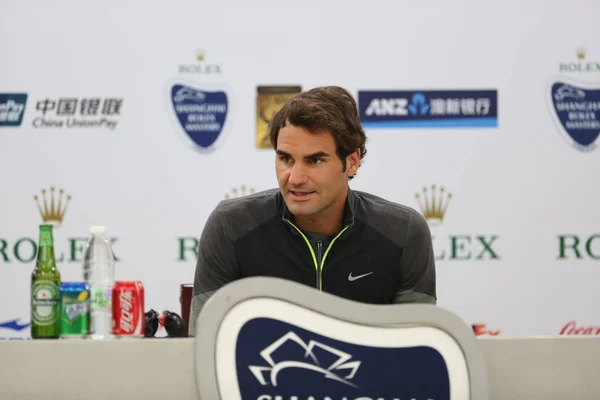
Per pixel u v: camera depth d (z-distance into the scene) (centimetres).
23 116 1446
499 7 1462
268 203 755
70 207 1452
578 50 1466
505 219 1466
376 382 522
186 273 1461
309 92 699
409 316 527
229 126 1462
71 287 596
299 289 525
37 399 539
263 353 520
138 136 1456
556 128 1466
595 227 1467
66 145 1453
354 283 746
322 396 520
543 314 1466
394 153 1463
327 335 523
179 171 1459
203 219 1462
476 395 523
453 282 1465
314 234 744
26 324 1450
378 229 750
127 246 1455
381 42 1457
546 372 554
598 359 556
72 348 543
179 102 1456
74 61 1450
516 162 1464
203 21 1454
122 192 1455
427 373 524
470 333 526
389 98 1459
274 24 1455
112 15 1452
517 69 1463
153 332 711
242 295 522
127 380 541
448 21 1459
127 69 1455
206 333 518
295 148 665
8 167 1447
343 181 701
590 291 1466
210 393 514
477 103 1463
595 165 1470
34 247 1452
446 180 1465
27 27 1445
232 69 1458
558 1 1462
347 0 1455
